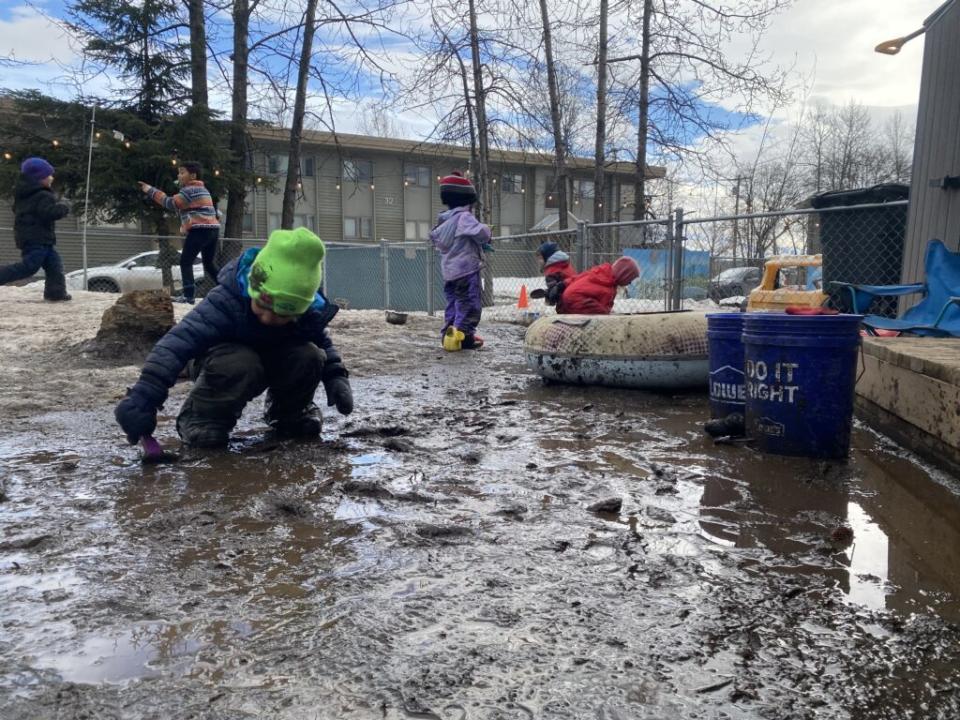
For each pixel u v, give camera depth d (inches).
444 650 74.9
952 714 65.8
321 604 85.3
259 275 141.9
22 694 67.1
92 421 188.4
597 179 793.6
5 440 168.4
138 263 662.5
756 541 106.9
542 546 103.7
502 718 63.9
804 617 83.7
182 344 148.3
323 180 1309.1
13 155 645.9
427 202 1413.6
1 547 102.3
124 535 108.2
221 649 75.1
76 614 82.8
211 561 98.0
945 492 130.3
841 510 120.4
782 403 152.2
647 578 93.3
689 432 177.3
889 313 311.1
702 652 75.5
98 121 662.5
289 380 164.6
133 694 67.1
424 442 167.5
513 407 212.1
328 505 121.8
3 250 698.8
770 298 279.7
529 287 750.5
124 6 655.1
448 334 341.7
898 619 83.4
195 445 160.2
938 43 278.1
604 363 232.1
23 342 301.4
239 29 710.5
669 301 400.5
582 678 70.2
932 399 147.8
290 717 63.7
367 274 723.4
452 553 101.1
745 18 731.4
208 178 670.5
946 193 271.0
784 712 65.6
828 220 335.9
